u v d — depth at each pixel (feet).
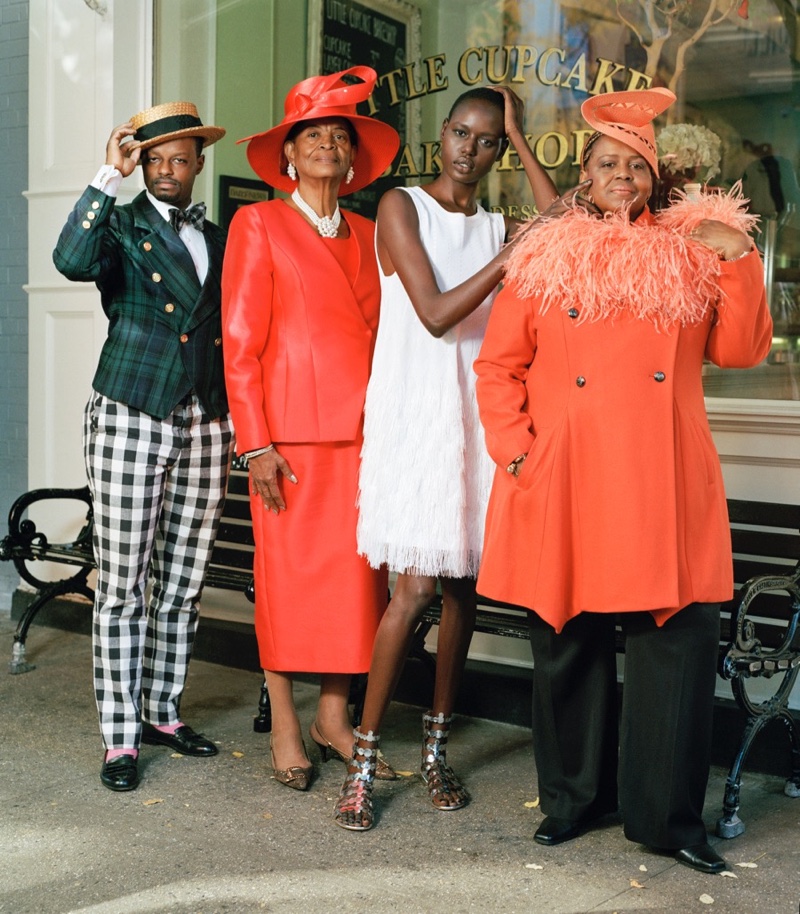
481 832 9.51
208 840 9.31
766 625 10.82
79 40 15.28
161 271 10.45
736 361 8.86
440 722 10.23
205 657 14.71
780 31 12.97
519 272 8.79
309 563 10.37
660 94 8.61
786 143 12.94
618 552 8.43
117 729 10.57
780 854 9.18
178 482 10.96
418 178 16.46
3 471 16.88
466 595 10.08
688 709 8.64
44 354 15.85
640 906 8.22
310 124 10.19
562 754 9.34
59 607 16.15
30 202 15.84
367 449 9.84
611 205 8.71
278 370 10.25
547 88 15.15
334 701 10.99
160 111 10.45
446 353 9.67
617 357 8.55
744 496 11.78
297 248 10.23
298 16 16.49
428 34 15.99
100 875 8.68
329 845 9.23
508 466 8.91
